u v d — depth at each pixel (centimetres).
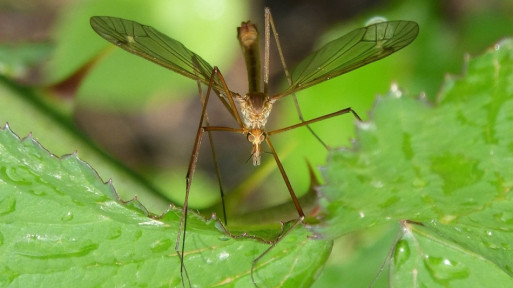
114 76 29
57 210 26
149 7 29
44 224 26
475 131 25
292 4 34
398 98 25
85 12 29
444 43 30
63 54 28
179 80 29
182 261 26
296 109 29
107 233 26
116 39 28
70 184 26
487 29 31
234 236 26
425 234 26
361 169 25
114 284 26
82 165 26
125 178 28
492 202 26
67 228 26
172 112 34
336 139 29
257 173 28
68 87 28
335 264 29
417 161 25
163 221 26
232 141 34
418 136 25
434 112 25
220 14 29
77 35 28
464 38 31
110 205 26
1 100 28
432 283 26
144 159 34
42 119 28
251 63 29
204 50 29
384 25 28
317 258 26
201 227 26
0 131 26
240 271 26
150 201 28
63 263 26
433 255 26
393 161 25
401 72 30
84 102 30
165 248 26
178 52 28
